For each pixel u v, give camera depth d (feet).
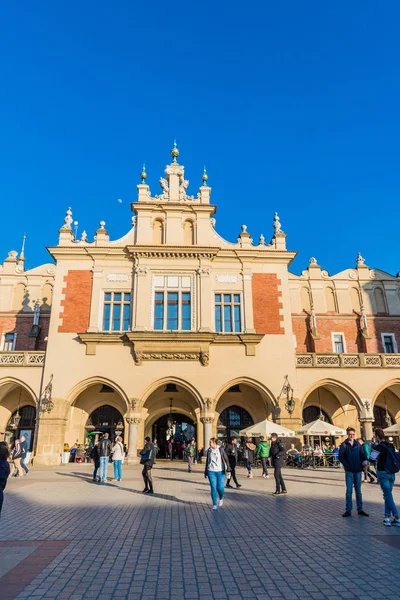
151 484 45.06
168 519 31.78
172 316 86.28
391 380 86.22
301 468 75.87
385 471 29.50
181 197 95.09
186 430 98.53
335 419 99.76
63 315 85.46
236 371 83.25
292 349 85.56
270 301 88.89
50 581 19.29
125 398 80.74
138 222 91.45
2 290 109.40
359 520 31.12
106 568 21.04
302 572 20.45
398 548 24.13
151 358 82.53
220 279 89.86
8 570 20.74
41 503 38.86
